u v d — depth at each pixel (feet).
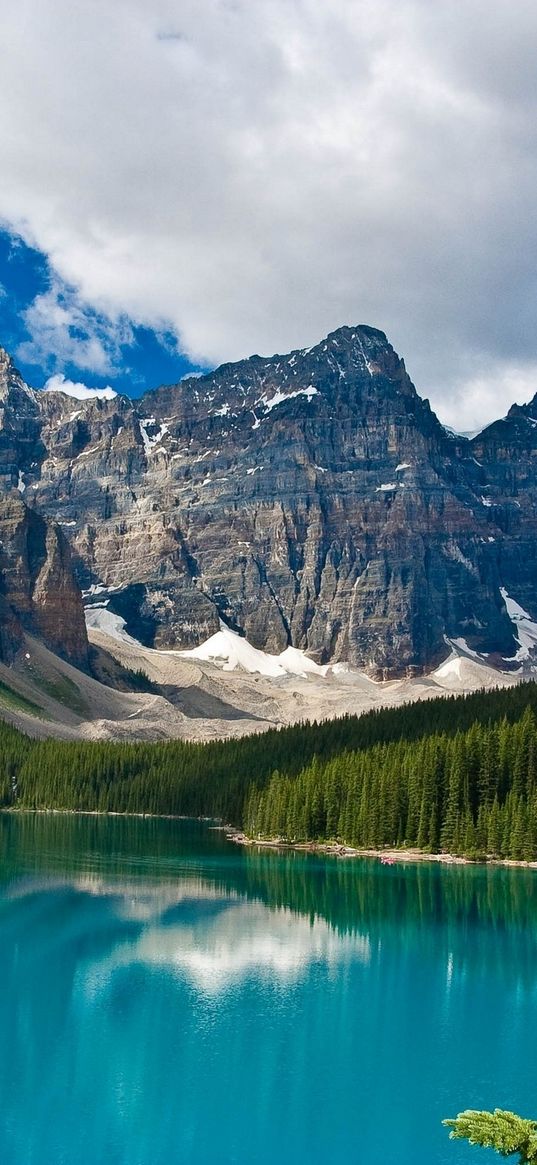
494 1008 327.88
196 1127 242.58
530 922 452.35
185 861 639.35
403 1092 264.31
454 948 402.31
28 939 394.11
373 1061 282.36
